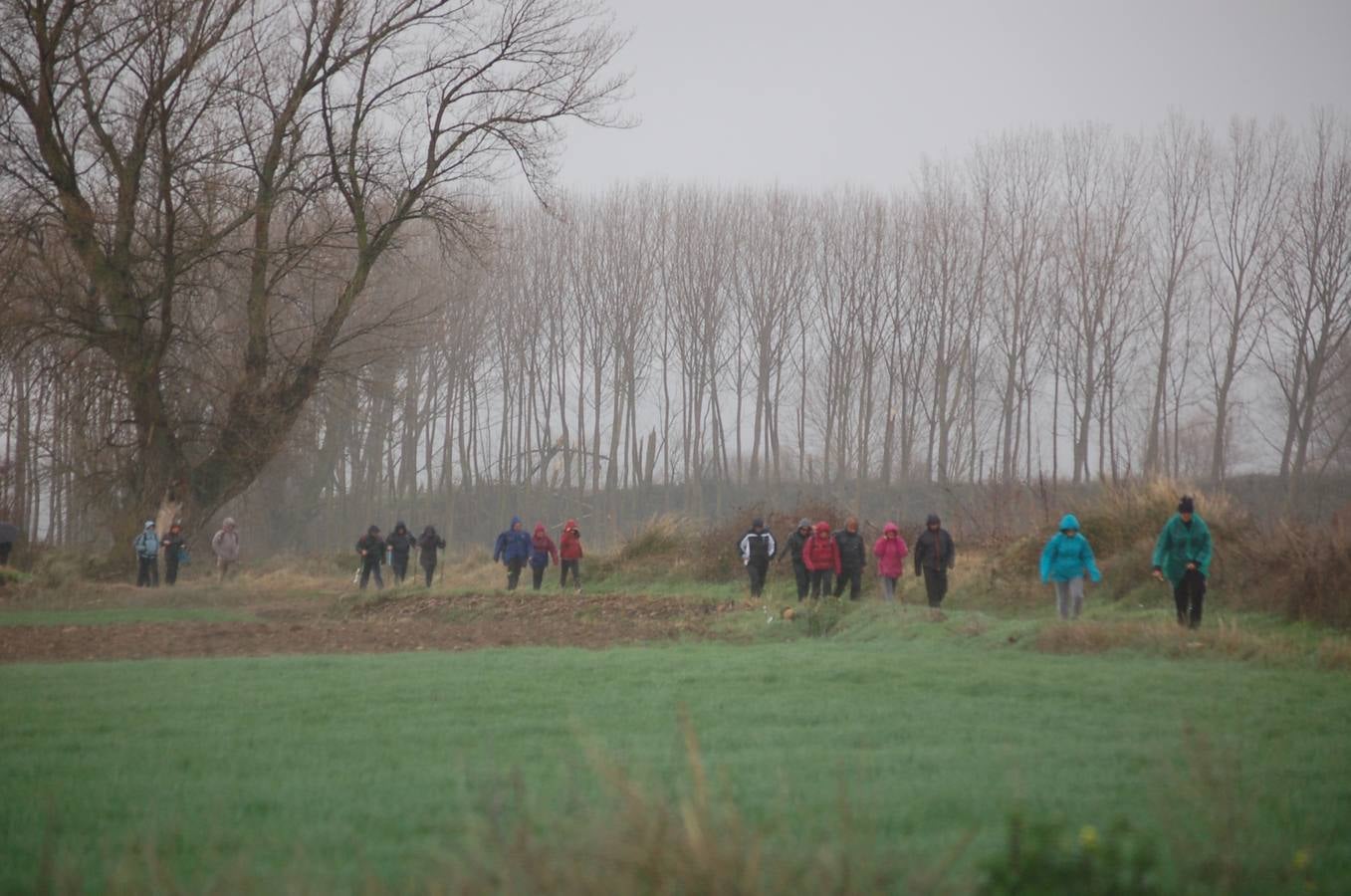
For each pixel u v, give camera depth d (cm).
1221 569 8288
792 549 9619
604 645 7481
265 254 14312
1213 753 3206
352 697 4619
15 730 3922
